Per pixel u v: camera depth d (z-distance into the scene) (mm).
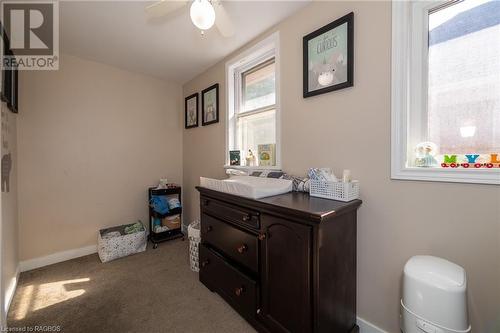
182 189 3299
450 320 809
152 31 1919
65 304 1633
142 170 2930
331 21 1461
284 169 1814
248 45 2102
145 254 2482
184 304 1639
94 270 2131
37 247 2211
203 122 2799
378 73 1257
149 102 2967
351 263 1295
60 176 2342
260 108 2180
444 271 890
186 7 1632
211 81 2668
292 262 1114
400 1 1167
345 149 1416
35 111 2188
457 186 1028
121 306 1615
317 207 1119
